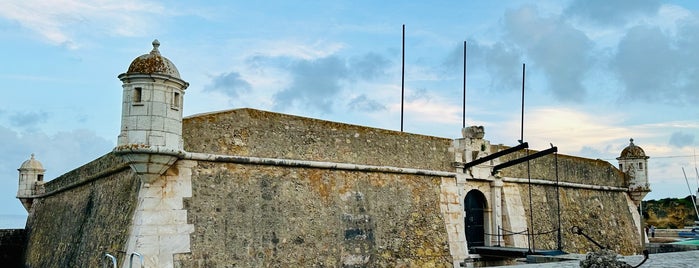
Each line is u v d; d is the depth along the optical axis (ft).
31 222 85.87
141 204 43.60
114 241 46.73
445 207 64.75
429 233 61.87
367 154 58.85
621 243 91.09
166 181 44.91
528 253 61.46
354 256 54.54
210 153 47.65
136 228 43.11
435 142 66.13
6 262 84.99
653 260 52.37
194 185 46.42
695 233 127.95
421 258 59.93
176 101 44.98
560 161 84.07
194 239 45.11
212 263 45.52
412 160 63.00
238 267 46.80
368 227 56.65
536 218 76.28
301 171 53.42
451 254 63.00
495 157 66.33
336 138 56.59
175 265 43.50
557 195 77.00
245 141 50.14
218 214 47.01
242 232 47.91
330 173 55.57
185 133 46.42
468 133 69.36
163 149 42.86
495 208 70.85
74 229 60.70
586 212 86.69
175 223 44.39
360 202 56.85
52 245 67.51
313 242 51.96
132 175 49.11
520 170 76.38
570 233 81.56
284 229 50.47
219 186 47.80
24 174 88.53
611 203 93.35
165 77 43.50
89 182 62.03
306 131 54.44
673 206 185.37
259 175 50.47
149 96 43.19
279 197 51.08
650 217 186.70
